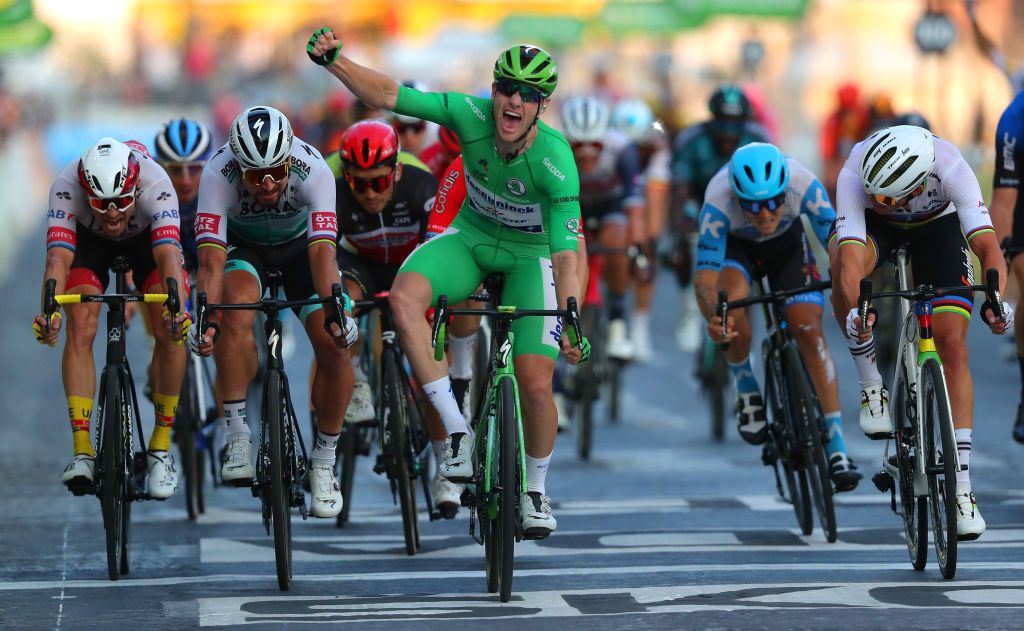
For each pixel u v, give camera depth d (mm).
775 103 110938
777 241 22688
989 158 51469
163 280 18906
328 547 21078
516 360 17891
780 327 21750
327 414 19688
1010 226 22031
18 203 85625
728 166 22516
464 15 126500
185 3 129500
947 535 17469
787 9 99500
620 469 28609
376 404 22984
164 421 19906
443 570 19250
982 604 16500
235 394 19734
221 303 19234
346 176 20875
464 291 18766
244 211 19453
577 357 17156
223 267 19078
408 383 20766
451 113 17984
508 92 17375
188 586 18266
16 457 30328
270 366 18406
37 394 39750
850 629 15383
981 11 94375
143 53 127812
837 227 19438
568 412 32000
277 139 18062
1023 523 22016
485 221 18734
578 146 31609
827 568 18875
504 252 18797
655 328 53500
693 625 15641
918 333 18312
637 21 115500
